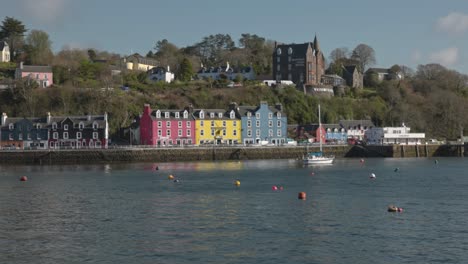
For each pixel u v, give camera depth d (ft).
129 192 275.59
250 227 189.47
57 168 432.25
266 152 536.42
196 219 203.51
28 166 456.45
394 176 352.08
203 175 361.71
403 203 236.22
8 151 480.64
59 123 544.62
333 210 220.02
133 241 172.35
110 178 345.31
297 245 166.40
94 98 629.92
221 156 521.65
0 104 623.36
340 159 544.21
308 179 333.42
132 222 199.21
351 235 177.88
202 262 151.23
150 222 198.90
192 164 467.93
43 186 302.45
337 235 177.99
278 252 159.53
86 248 165.37
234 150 526.16
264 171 391.65
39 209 226.58
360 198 251.39
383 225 191.52
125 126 607.37
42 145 542.98
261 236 176.96
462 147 603.26
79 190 284.41
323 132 637.30
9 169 423.64
